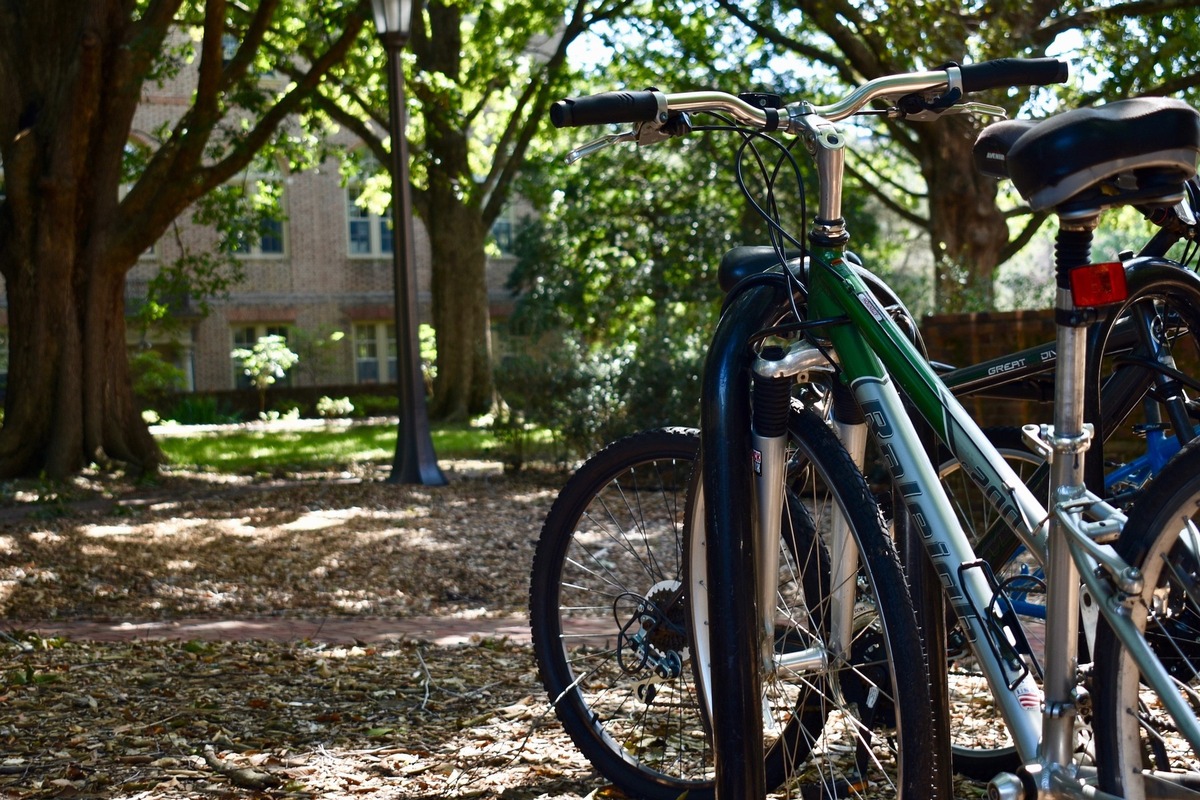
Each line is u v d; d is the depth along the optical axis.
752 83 18.47
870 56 14.77
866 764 2.35
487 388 22.28
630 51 19.62
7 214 12.23
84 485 11.42
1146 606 1.71
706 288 22.14
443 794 2.75
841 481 2.03
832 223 2.09
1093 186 1.65
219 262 15.65
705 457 2.11
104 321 12.48
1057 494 1.81
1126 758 1.75
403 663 4.14
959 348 6.67
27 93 12.30
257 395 28.83
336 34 16.09
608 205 23.56
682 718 2.82
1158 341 2.45
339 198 32.28
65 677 3.93
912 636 1.90
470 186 19.48
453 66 20.75
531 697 3.57
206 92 12.09
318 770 2.92
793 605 2.41
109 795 2.75
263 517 9.02
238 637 4.84
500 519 8.86
